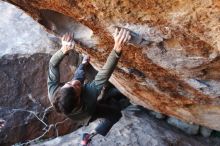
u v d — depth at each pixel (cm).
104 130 362
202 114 504
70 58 634
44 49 632
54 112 635
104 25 319
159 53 343
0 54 624
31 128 625
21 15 698
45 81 636
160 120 668
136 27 302
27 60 629
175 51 327
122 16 291
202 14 246
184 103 487
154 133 619
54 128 636
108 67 308
